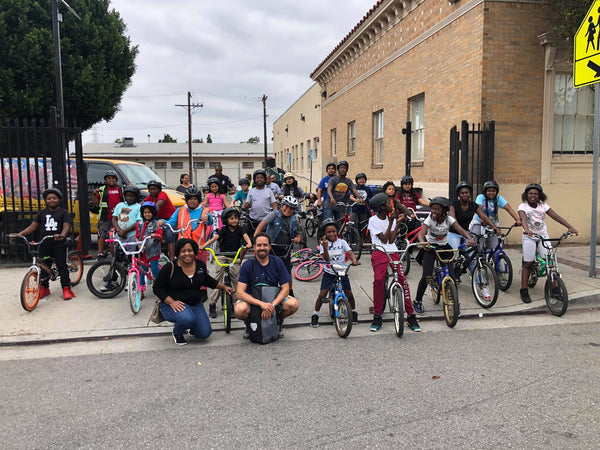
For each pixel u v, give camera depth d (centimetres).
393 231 569
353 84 1766
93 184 1116
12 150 955
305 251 834
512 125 954
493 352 496
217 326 596
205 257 709
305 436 333
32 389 420
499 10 930
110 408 381
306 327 597
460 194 672
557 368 449
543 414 359
